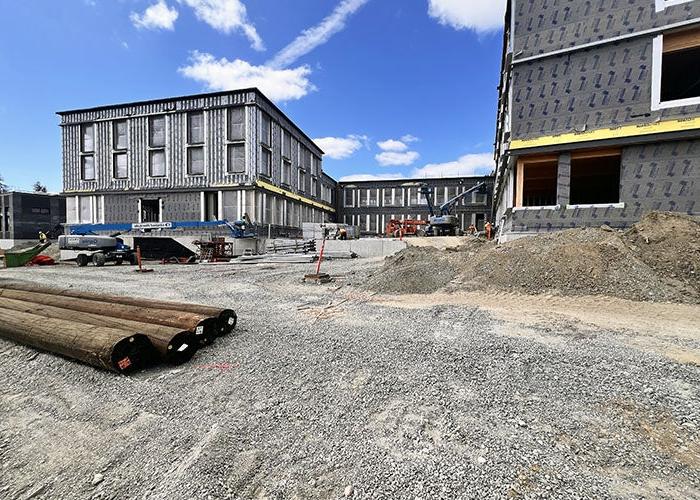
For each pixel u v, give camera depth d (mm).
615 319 5902
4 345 5391
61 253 24312
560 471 2324
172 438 2873
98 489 2354
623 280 7090
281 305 7809
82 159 27891
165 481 2381
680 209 10477
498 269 8703
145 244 25000
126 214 26688
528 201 20219
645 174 10938
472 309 6949
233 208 24734
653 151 10836
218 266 18344
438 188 40969
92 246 20375
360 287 9984
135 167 26547
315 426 2951
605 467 2357
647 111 10695
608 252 7797
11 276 14492
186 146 25344
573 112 11734
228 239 23453
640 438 2660
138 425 3109
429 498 2135
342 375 3924
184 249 24766
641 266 7312
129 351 4164
